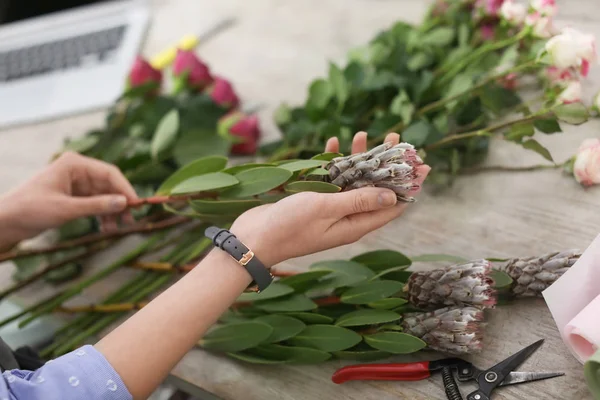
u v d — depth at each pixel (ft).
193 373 2.39
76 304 2.89
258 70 3.81
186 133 3.09
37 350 2.90
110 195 2.76
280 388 2.24
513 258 2.26
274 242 1.93
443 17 3.34
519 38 2.75
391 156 1.85
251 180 2.22
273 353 2.28
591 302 1.81
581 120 2.34
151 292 2.86
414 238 2.62
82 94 3.97
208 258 2.00
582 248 2.32
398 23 3.26
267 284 1.97
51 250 2.94
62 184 2.81
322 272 2.25
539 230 2.45
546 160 2.69
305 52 3.80
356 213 2.00
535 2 2.63
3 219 2.69
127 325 1.91
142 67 3.43
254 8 4.33
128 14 4.51
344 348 2.16
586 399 1.91
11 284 3.08
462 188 2.73
